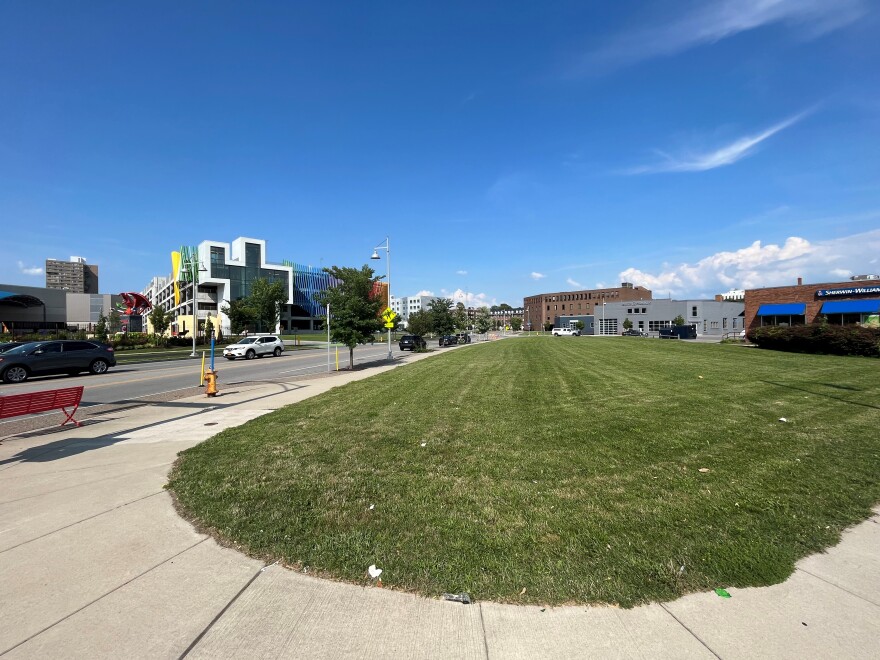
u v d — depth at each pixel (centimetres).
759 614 273
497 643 253
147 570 333
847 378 1282
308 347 4850
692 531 371
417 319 5372
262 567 335
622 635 257
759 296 4094
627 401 945
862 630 259
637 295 13250
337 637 260
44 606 292
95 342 2100
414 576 315
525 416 826
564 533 370
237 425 850
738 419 761
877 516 400
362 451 620
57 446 714
